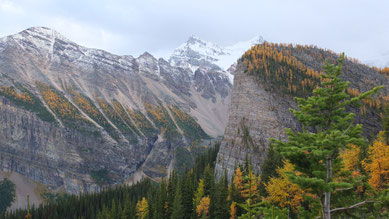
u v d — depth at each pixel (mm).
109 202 120688
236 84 129875
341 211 18266
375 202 17094
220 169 110250
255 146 101000
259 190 49156
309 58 167125
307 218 18297
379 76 162375
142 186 136625
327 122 18281
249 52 144500
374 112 102250
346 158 38656
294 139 18016
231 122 120688
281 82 116000
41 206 127250
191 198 71000
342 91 17891
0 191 199500
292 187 33406
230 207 57375
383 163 29969
